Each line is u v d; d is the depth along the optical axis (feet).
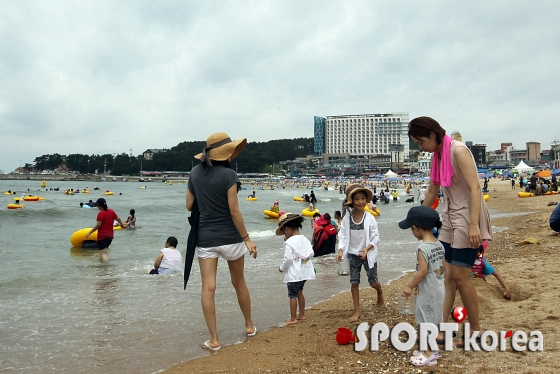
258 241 53.67
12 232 63.87
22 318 21.21
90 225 75.82
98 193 232.73
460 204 14.60
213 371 14.25
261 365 14.52
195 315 21.70
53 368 15.11
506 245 38.68
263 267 34.91
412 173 594.65
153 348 16.98
